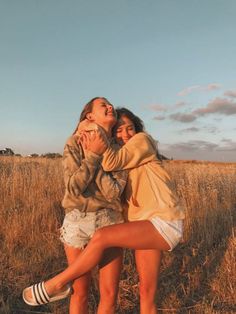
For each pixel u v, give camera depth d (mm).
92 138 3156
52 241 5938
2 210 6961
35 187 8086
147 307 3414
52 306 4387
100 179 3229
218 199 7906
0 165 11086
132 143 3332
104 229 3184
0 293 4613
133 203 3389
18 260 5316
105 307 3453
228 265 5180
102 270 3449
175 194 3404
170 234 3238
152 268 3365
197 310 4438
